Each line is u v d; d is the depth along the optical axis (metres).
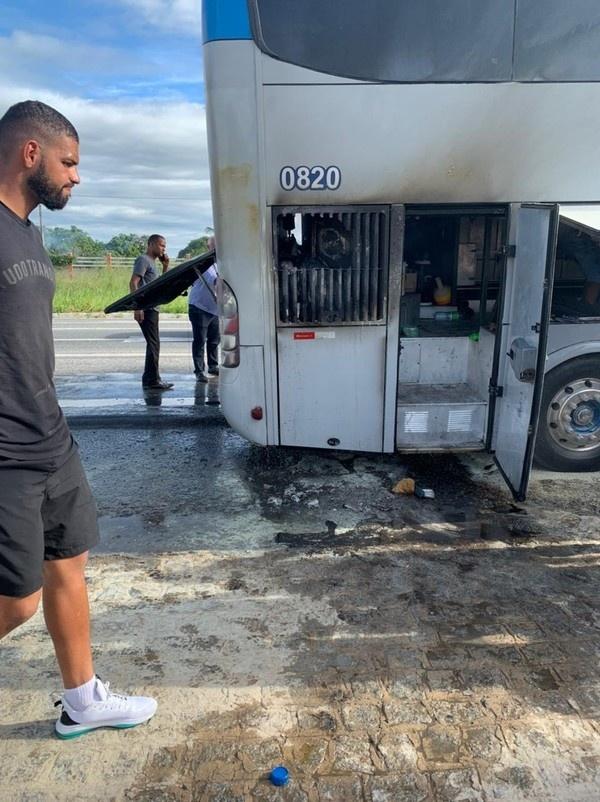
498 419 5.12
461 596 3.58
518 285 4.65
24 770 2.46
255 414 4.99
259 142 4.44
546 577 3.78
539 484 5.19
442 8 4.30
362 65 4.34
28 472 2.20
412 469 5.53
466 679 2.93
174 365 10.18
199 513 4.71
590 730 2.63
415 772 2.43
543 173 4.60
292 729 2.64
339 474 5.44
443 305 6.01
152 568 3.92
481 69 4.39
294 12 4.26
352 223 4.64
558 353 5.14
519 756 2.50
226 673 2.98
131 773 2.44
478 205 4.68
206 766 2.47
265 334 4.84
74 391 8.42
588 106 4.49
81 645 2.54
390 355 4.92
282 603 3.54
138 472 5.57
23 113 2.17
